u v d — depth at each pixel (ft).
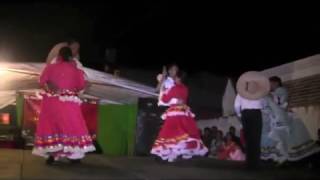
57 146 30.37
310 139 37.40
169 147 34.47
